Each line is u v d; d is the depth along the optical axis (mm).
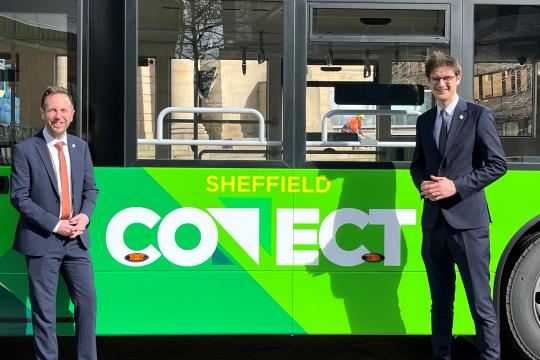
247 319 5449
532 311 5590
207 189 5410
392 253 5492
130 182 5383
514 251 5633
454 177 4957
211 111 5438
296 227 5449
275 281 5449
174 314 5414
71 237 4883
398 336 6754
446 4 5520
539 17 5582
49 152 4902
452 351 6234
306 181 5449
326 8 5480
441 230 5004
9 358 6023
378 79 5508
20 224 4938
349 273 5477
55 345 4941
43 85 5414
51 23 5402
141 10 5410
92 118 5395
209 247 5414
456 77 4977
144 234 5391
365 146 5492
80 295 5000
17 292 5363
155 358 6023
